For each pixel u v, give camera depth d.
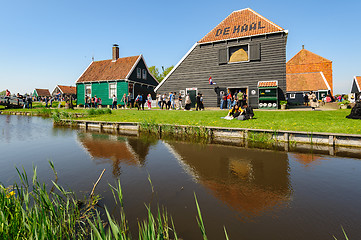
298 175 4.08
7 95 27.44
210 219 2.58
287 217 2.62
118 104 25.22
